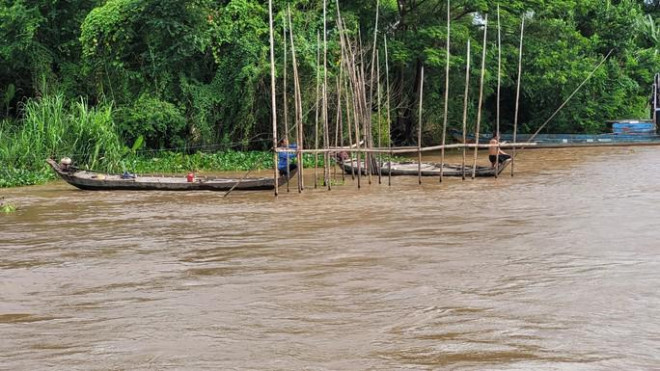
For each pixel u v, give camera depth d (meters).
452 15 32.91
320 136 27.72
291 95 27.47
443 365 6.23
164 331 7.35
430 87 34.22
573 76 35.25
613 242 11.16
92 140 23.97
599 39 40.97
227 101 28.31
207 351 6.73
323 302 8.22
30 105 26.02
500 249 10.86
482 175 21.73
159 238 12.61
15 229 13.86
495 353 6.47
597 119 39.19
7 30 27.34
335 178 21.47
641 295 8.16
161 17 27.12
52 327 7.60
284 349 6.72
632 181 19.61
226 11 27.78
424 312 7.73
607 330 7.00
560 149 33.47
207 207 16.34
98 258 11.05
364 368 6.21
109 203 17.38
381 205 15.93
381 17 31.69
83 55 27.31
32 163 23.30
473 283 8.88
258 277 9.50
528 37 34.44
